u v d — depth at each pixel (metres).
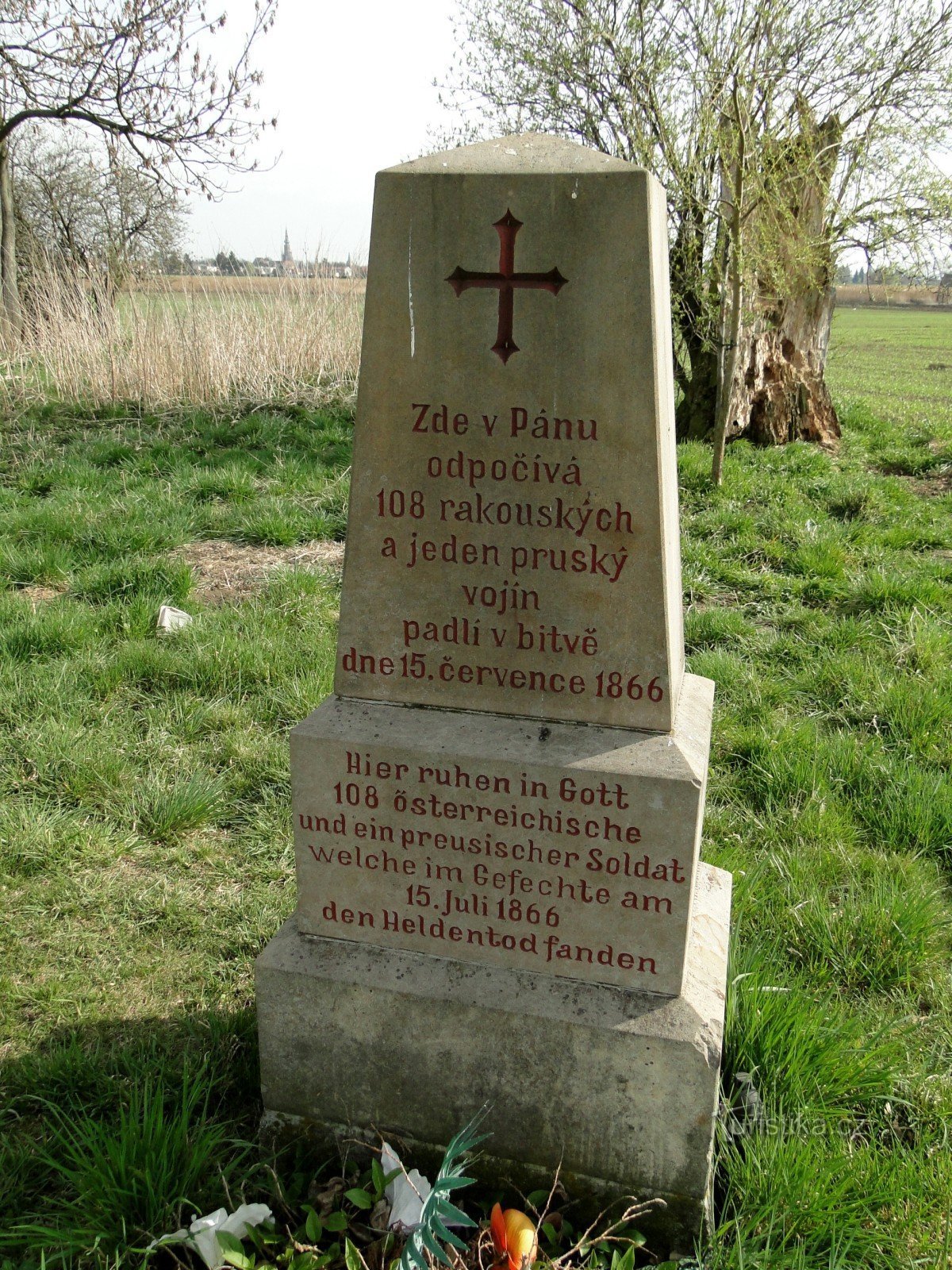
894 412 11.46
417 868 2.22
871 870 3.33
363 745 2.16
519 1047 2.14
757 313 8.95
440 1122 2.26
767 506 7.14
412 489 2.09
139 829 3.57
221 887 3.30
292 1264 1.97
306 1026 2.28
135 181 17.20
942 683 4.51
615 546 2.01
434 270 1.96
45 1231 2.01
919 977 2.88
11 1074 2.53
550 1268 1.94
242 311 10.53
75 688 4.40
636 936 2.12
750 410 9.39
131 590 5.52
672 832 2.03
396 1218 2.06
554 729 2.13
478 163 1.92
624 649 2.06
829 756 3.90
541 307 1.93
